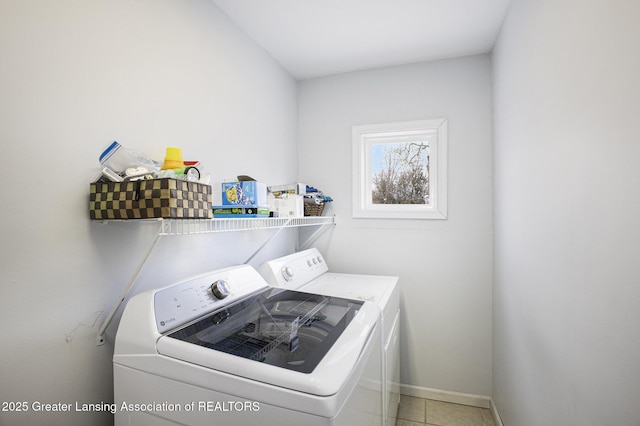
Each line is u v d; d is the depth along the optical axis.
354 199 2.39
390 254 2.31
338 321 1.07
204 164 1.48
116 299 1.06
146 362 0.89
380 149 2.44
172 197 0.83
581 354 0.88
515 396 1.54
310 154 2.52
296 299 1.32
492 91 2.06
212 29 1.55
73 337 0.93
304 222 2.23
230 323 1.05
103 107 1.02
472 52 2.10
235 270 1.35
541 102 1.17
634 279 0.66
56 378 0.89
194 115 1.42
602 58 0.76
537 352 1.23
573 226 0.93
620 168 0.70
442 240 2.20
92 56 0.98
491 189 2.09
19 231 0.81
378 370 1.20
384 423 1.38
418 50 2.07
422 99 2.23
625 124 0.68
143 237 1.16
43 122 0.86
